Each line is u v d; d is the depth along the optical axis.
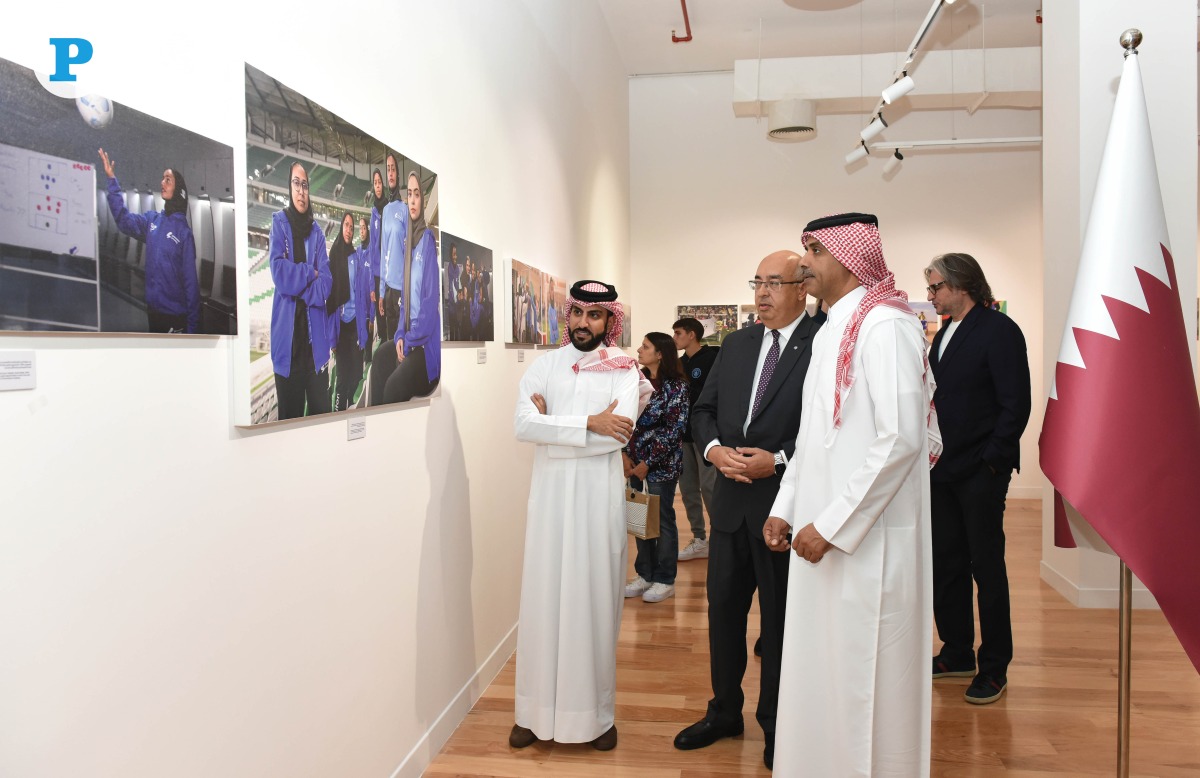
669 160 9.58
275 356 1.98
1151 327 2.30
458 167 3.45
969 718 3.36
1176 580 2.18
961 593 3.76
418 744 2.97
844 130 9.30
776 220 9.42
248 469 1.95
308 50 2.21
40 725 1.36
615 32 8.13
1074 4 4.82
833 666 2.26
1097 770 2.93
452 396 3.36
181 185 1.64
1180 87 4.54
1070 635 4.39
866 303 2.30
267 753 2.03
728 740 3.19
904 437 2.14
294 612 2.16
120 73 1.51
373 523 2.63
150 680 1.62
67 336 1.41
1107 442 2.25
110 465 1.51
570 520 3.08
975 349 3.51
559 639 3.07
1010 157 9.02
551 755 3.09
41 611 1.36
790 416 2.81
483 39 3.81
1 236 1.24
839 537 2.16
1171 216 4.55
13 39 1.28
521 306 4.39
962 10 7.51
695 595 5.23
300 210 2.10
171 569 1.68
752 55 8.87
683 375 5.16
